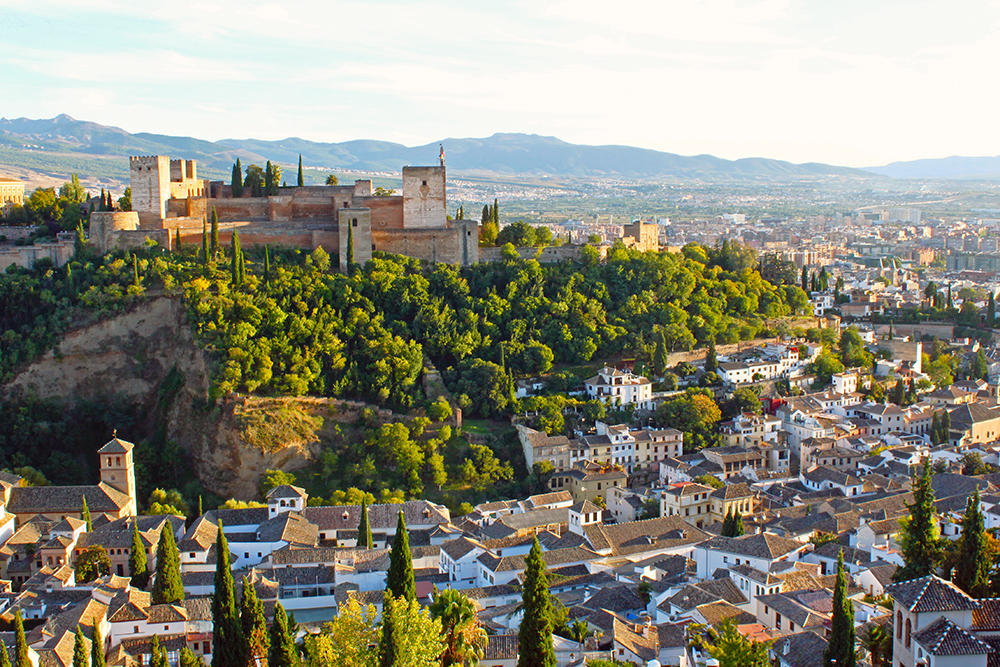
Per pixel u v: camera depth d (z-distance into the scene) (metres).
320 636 123.31
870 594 158.00
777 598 155.50
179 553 198.12
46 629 159.00
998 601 100.38
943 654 93.62
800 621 146.25
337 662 110.25
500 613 165.88
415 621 107.88
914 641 98.31
